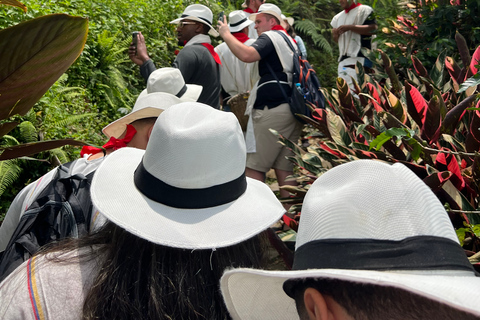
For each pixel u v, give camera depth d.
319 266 0.73
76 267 1.08
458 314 0.62
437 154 1.94
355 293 0.69
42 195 1.46
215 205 1.11
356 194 0.75
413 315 0.64
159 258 1.04
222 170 1.10
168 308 1.01
